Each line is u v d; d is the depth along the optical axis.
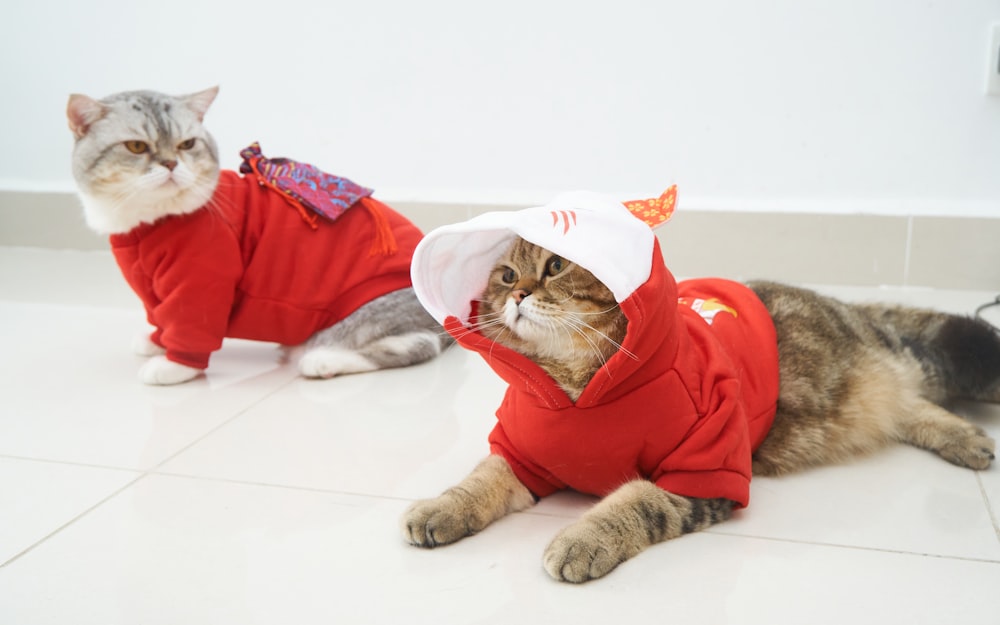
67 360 2.44
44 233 3.92
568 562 1.27
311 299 2.31
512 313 1.40
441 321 1.40
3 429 1.94
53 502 1.58
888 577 1.28
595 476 1.45
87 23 3.63
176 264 2.16
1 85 3.80
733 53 3.13
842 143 3.13
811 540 1.40
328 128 3.54
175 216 2.18
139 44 3.61
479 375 2.32
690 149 3.26
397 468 1.72
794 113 3.14
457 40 3.33
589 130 3.33
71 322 2.81
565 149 3.37
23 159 3.91
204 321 2.20
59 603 1.26
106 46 3.65
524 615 1.20
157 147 2.14
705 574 1.30
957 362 1.91
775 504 1.53
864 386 1.74
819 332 1.75
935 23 2.95
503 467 1.51
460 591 1.27
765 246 3.21
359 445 1.84
